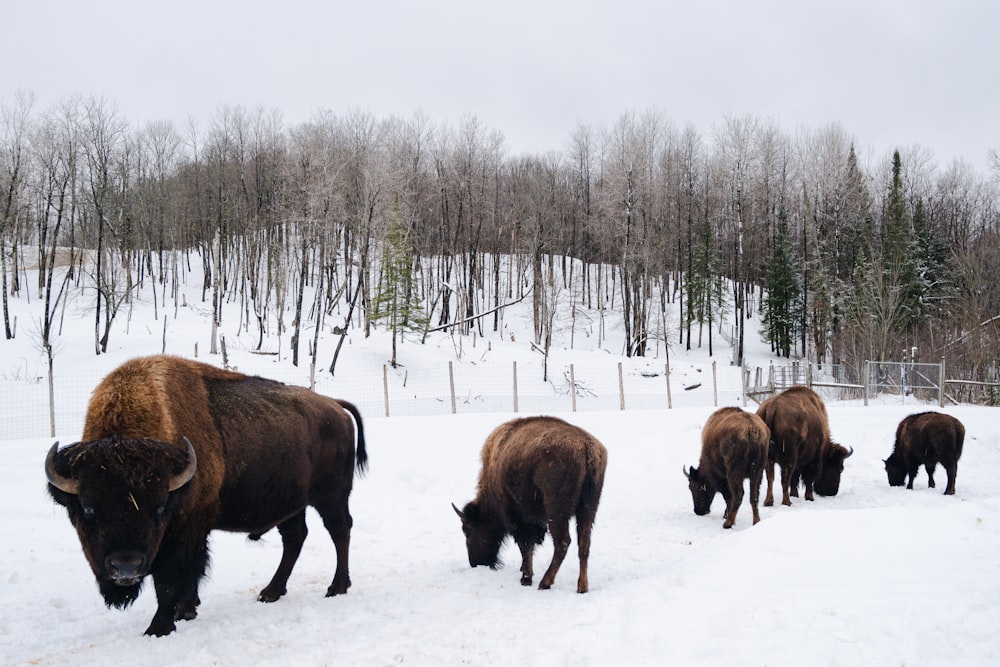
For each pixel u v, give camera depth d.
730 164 58.72
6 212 36.91
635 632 5.02
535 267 51.09
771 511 11.41
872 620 4.67
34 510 9.95
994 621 4.49
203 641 5.46
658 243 56.53
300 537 7.08
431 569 8.02
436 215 61.81
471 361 37.84
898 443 13.30
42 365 30.62
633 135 56.38
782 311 53.22
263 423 6.41
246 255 51.00
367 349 36.69
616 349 52.97
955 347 36.38
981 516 6.95
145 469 4.98
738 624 4.89
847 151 61.75
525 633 5.46
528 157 78.44
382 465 13.23
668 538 9.56
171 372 6.02
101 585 5.07
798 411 11.88
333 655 5.21
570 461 7.02
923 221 55.47
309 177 44.06
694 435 16.42
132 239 53.34
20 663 5.06
